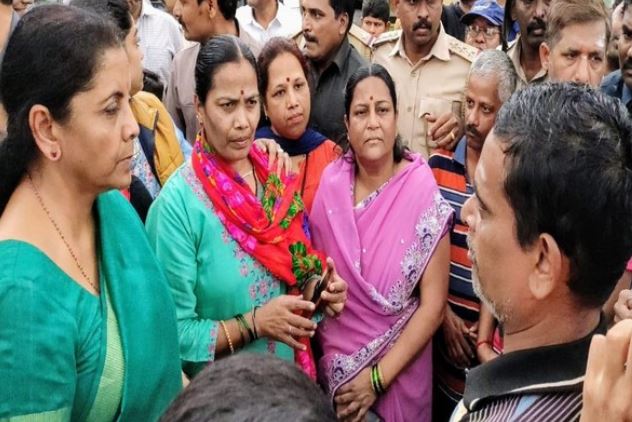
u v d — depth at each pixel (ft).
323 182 7.95
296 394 2.35
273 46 8.73
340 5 10.25
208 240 6.84
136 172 7.75
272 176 7.34
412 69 10.68
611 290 3.32
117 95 4.44
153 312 4.89
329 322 7.80
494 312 3.53
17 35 4.31
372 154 7.59
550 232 3.19
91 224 4.84
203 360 6.72
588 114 3.19
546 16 9.40
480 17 14.71
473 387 3.43
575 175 3.10
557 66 8.36
